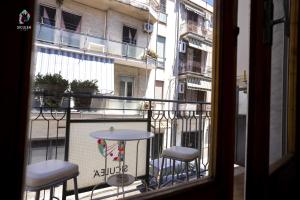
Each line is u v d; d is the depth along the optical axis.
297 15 1.76
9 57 0.46
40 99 2.13
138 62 9.35
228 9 0.97
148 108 3.06
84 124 2.33
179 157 2.05
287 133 1.72
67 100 2.33
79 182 2.29
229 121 0.97
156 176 2.58
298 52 1.79
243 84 1.94
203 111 3.18
